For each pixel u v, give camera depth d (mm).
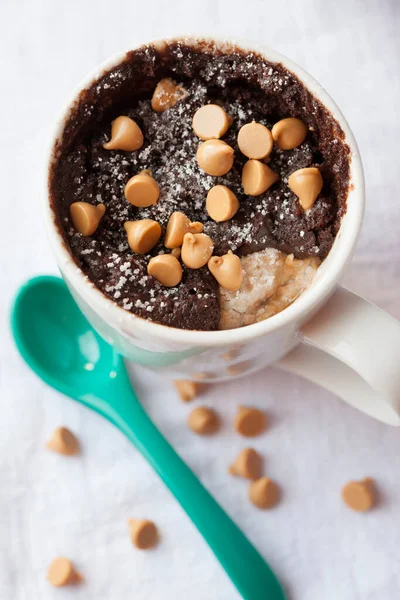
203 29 432
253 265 333
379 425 404
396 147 419
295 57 428
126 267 327
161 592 394
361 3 432
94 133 347
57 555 396
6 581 393
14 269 414
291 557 395
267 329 319
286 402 407
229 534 392
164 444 399
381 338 332
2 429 404
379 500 400
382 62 427
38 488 400
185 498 394
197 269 332
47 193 329
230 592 393
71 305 410
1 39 433
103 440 404
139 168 344
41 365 405
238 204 335
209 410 406
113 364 406
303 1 432
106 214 338
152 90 352
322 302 329
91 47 432
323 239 335
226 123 336
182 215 332
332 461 402
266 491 396
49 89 428
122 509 399
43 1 436
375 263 410
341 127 334
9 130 424
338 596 392
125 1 435
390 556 395
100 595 393
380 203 414
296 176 333
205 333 318
